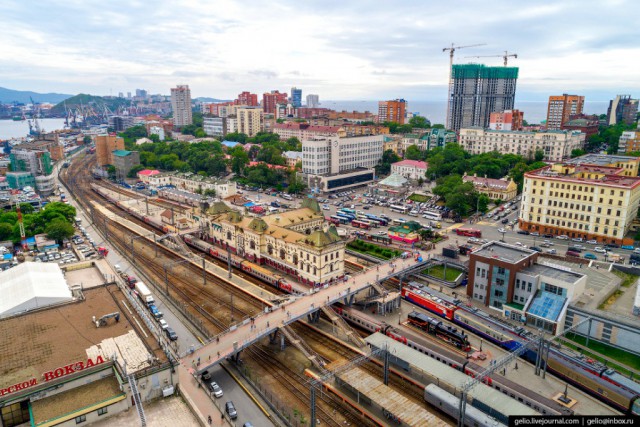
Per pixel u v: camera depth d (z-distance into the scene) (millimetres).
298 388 101562
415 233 193750
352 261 173750
